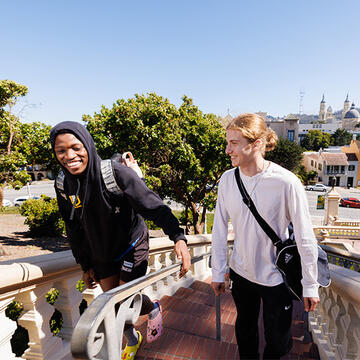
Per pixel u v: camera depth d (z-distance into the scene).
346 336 1.77
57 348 1.87
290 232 1.62
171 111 14.34
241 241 1.62
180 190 16.31
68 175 1.42
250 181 1.51
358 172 59.72
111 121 13.28
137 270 1.68
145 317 2.70
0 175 12.98
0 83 12.57
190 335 2.42
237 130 1.43
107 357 0.96
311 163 67.75
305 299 1.46
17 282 1.48
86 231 1.52
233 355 2.17
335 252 3.90
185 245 1.50
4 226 20.80
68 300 1.96
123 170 1.44
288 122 81.75
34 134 14.57
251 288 1.68
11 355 1.62
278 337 1.59
